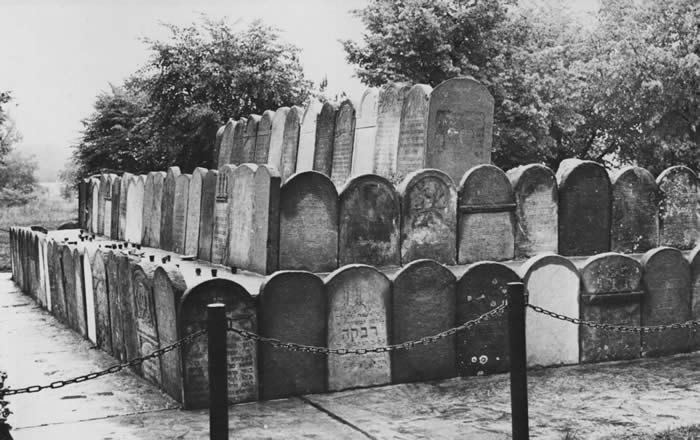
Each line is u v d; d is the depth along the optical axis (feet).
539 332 33.91
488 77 89.71
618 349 35.45
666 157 98.17
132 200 60.49
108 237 66.80
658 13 92.27
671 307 36.47
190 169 99.19
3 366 36.01
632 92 92.48
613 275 35.19
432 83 89.40
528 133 91.25
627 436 24.23
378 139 49.29
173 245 51.62
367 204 38.50
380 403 28.86
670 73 88.84
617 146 109.60
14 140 169.89
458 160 46.50
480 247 40.70
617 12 104.32
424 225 39.63
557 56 101.60
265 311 29.48
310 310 30.22
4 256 92.22
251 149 65.87
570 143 110.73
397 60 89.35
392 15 90.63
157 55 98.63
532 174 41.57
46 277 53.11
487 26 89.66
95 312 40.63
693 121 91.56
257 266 38.17
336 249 38.04
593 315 34.94
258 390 29.43
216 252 44.09
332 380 30.66
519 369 22.76
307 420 26.73
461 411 27.61
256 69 93.45
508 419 26.48
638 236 43.93
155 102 96.48
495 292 33.14
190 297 28.25
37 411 28.12
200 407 28.32
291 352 29.91
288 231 37.27
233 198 41.65
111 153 105.50
